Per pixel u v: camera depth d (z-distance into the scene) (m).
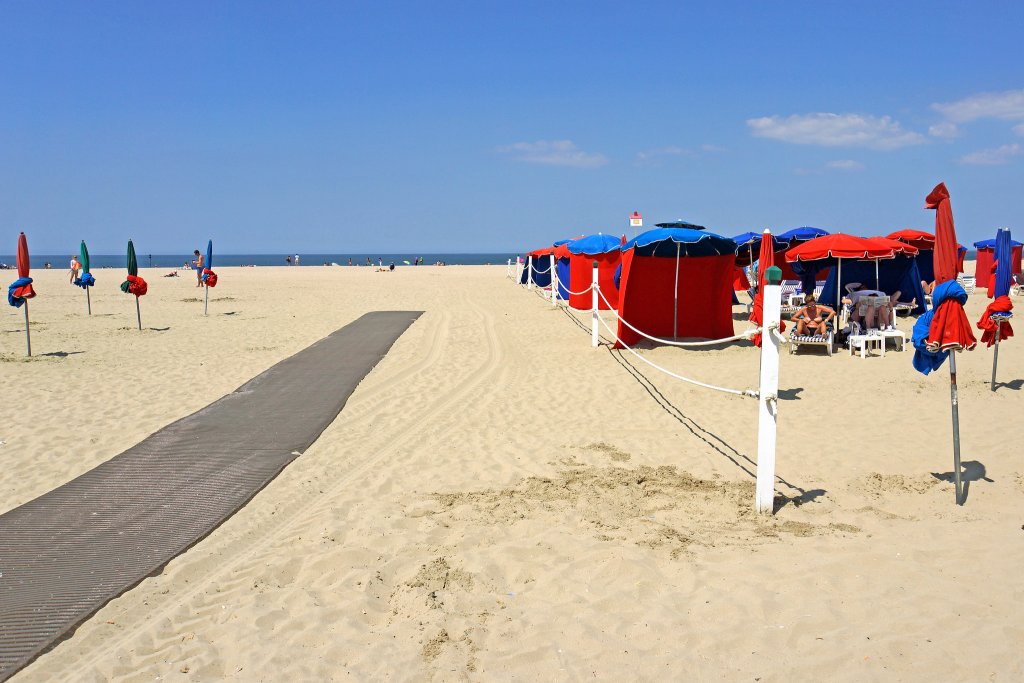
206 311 22.66
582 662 3.89
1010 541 5.11
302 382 11.95
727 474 6.99
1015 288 24.39
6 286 37.53
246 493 6.71
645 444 8.15
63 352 15.12
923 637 3.92
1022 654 3.72
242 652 4.06
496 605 4.55
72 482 7.06
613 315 21.45
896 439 8.06
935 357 6.28
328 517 6.02
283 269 65.31
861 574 4.70
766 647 3.94
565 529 5.64
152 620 4.49
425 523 5.83
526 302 26.28
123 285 18.66
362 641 4.16
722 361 13.34
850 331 14.60
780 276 5.68
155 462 7.67
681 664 3.82
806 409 9.66
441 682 3.74
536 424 9.16
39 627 4.41
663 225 15.11
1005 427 8.33
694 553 5.15
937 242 6.20
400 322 20.17
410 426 9.18
